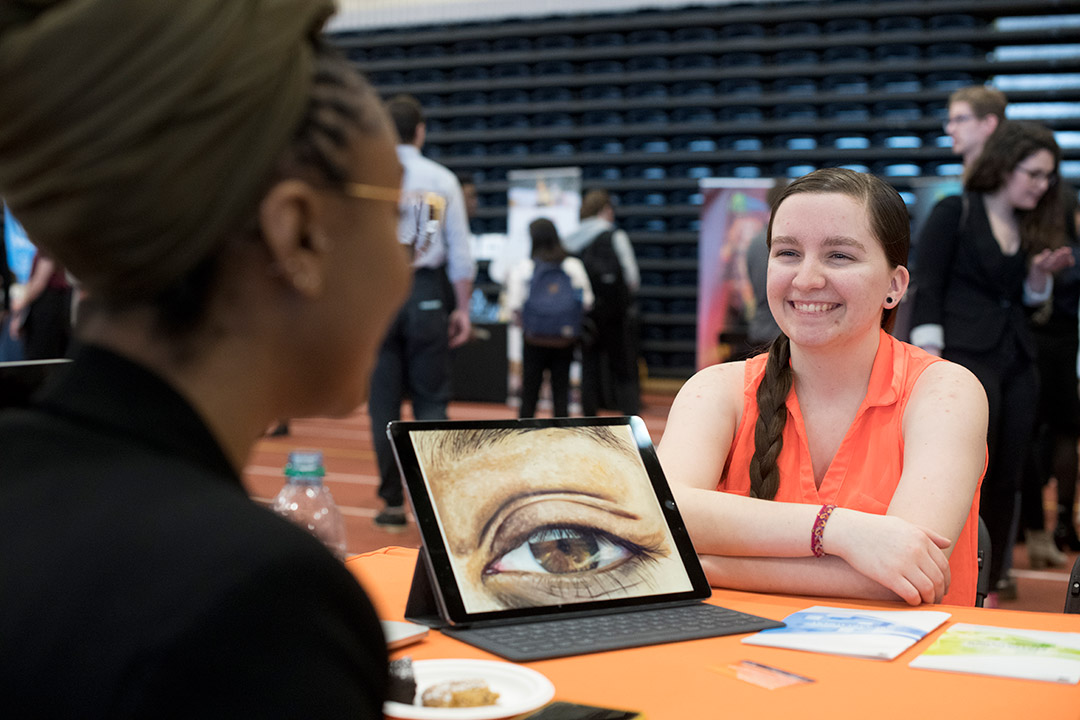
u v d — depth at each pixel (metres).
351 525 4.34
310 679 0.35
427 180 3.87
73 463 0.39
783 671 0.87
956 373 1.51
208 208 0.40
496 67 12.31
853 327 1.46
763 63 11.45
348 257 0.46
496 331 9.10
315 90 0.44
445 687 0.77
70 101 0.38
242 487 0.43
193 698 0.33
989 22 10.70
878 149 10.66
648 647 0.95
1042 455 4.37
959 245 2.83
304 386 0.47
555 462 1.09
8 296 5.03
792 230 1.47
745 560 1.28
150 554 0.35
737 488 1.59
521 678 0.82
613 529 1.09
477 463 1.04
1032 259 2.81
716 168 11.36
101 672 0.33
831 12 11.09
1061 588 3.54
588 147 11.83
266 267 0.43
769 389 1.54
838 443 1.52
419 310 3.87
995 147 2.77
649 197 11.44
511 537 1.02
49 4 0.40
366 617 0.39
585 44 12.08
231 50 0.40
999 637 0.98
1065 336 3.93
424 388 3.97
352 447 7.05
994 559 2.90
